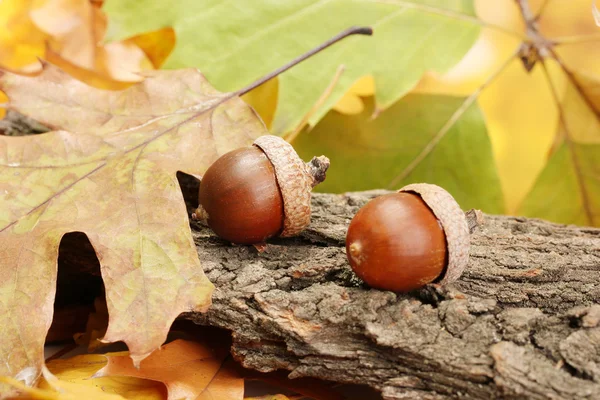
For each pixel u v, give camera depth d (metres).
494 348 0.27
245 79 0.34
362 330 0.28
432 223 0.27
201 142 0.31
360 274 0.28
